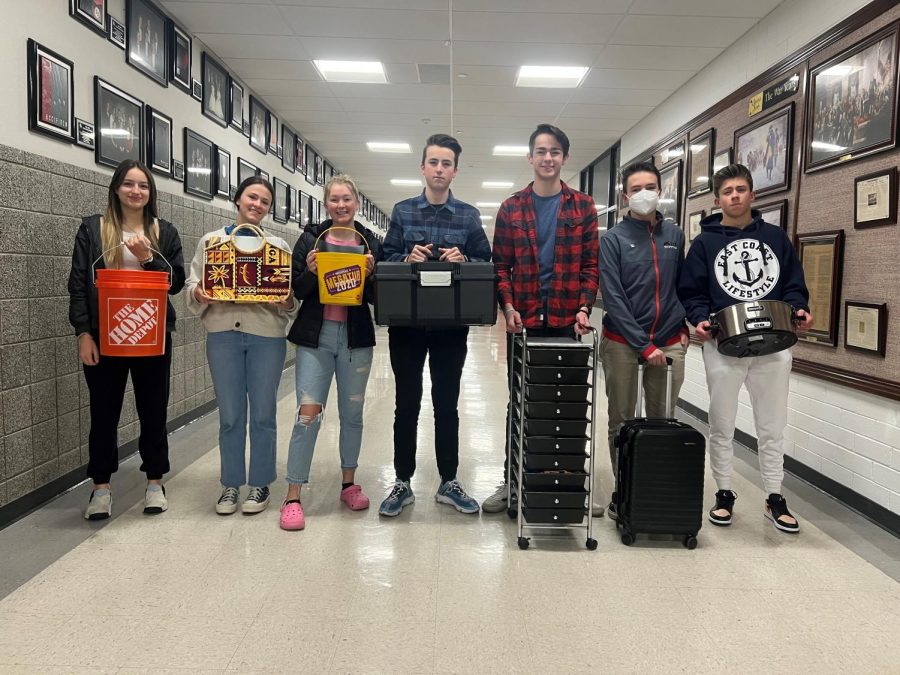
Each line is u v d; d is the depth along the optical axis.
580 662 1.58
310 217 8.03
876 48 2.65
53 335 2.69
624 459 2.33
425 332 2.53
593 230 2.47
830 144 3.00
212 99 4.67
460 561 2.14
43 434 2.62
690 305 2.49
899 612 1.84
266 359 2.50
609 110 6.13
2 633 1.67
